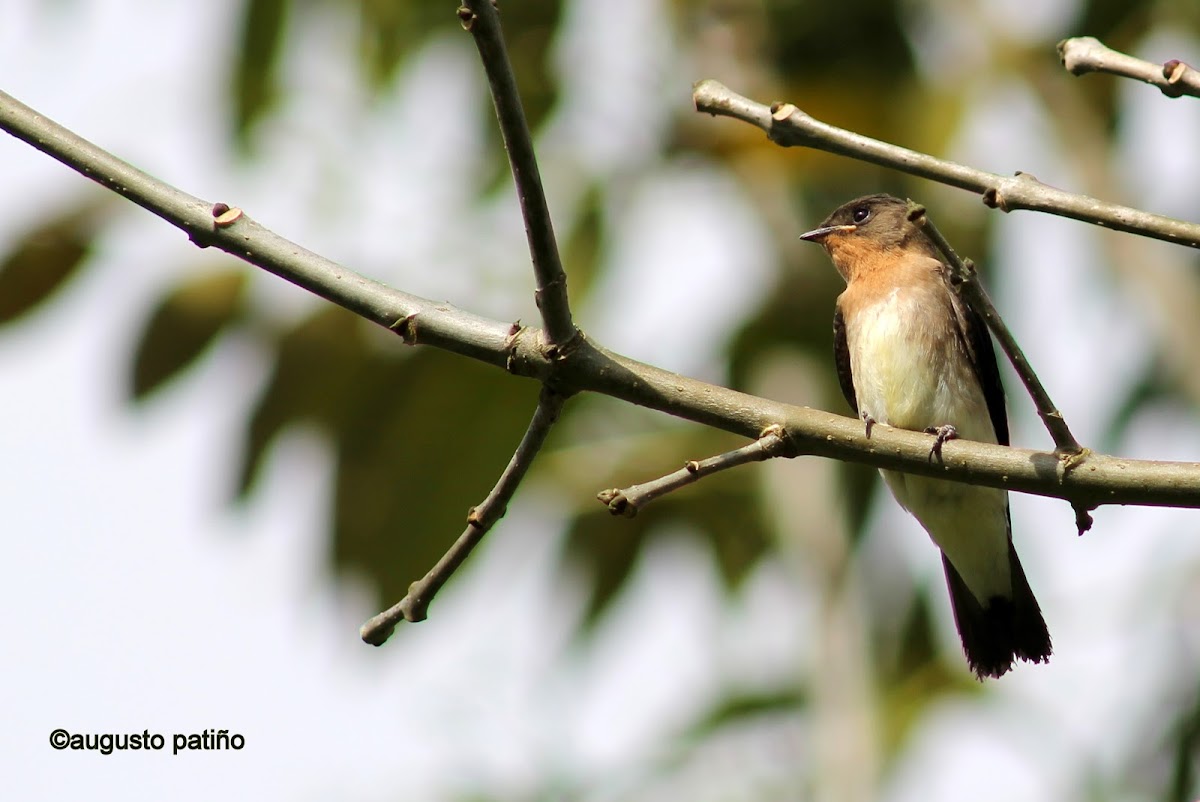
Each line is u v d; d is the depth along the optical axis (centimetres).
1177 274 1374
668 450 1230
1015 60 1383
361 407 1145
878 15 1362
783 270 1315
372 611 1173
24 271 1102
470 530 660
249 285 1122
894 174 1336
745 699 1338
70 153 673
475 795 1247
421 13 1312
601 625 1275
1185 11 1362
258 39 1257
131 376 1120
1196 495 652
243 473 1145
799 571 1290
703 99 698
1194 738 1224
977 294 629
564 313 647
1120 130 1418
